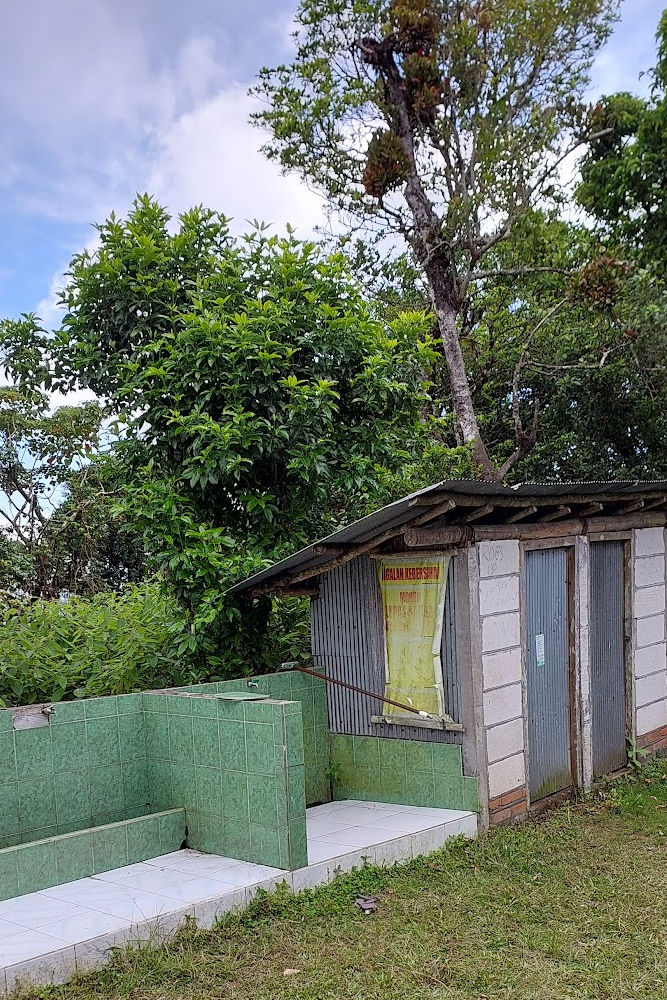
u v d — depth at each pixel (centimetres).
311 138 1611
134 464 861
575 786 862
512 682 770
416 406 919
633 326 1642
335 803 796
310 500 892
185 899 561
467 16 1478
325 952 527
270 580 802
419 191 1548
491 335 1764
